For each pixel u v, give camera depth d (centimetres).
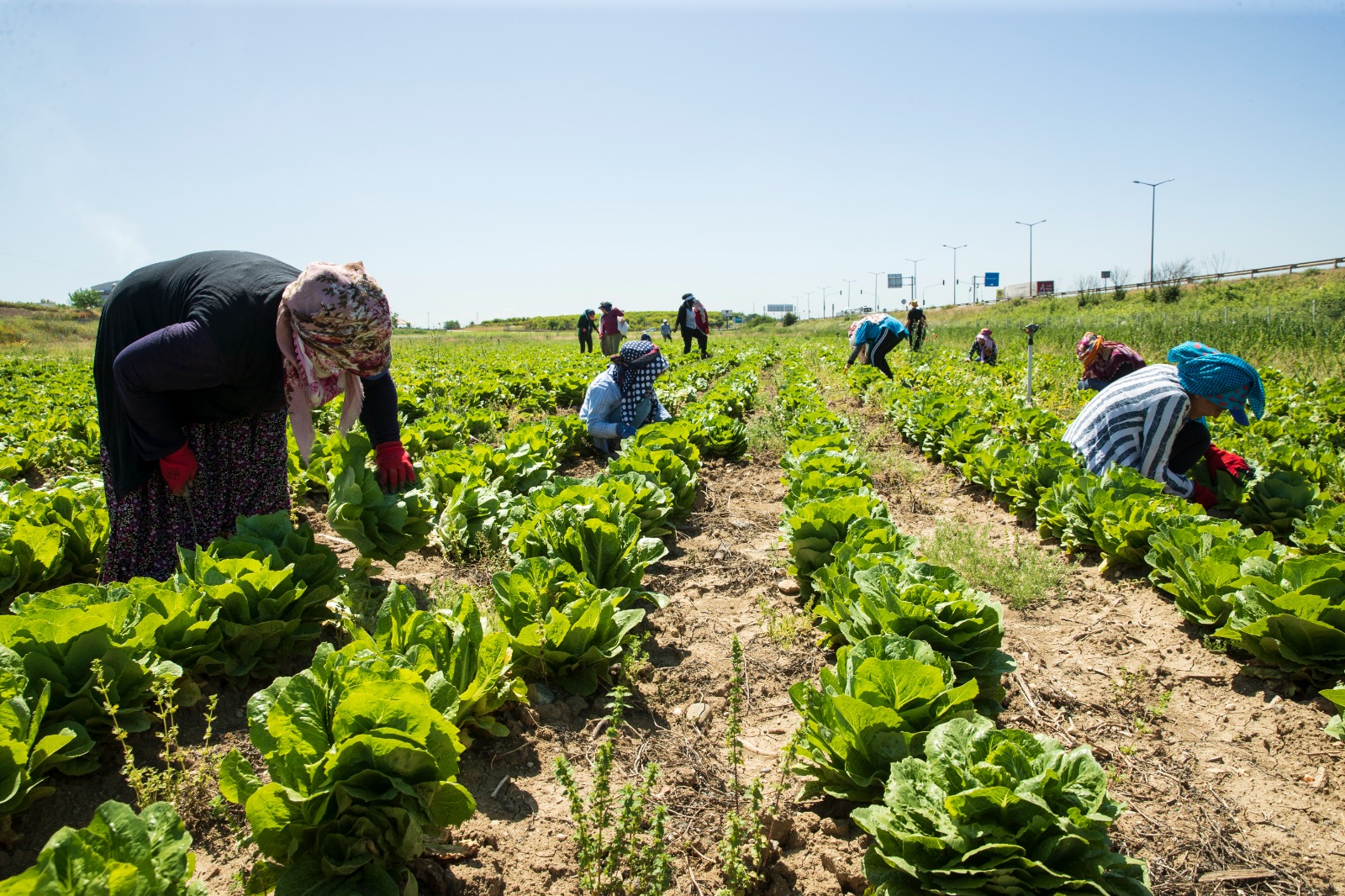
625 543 510
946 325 5469
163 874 213
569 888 283
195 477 431
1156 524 555
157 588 371
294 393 389
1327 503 655
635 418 992
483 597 479
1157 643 473
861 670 318
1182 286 5956
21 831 289
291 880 244
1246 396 657
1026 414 1076
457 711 310
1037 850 249
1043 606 529
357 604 445
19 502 569
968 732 282
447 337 7181
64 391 1688
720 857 299
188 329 358
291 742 251
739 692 342
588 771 349
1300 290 4844
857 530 513
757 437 1089
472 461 740
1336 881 292
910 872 251
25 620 319
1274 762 363
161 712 346
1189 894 285
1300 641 411
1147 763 361
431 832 266
